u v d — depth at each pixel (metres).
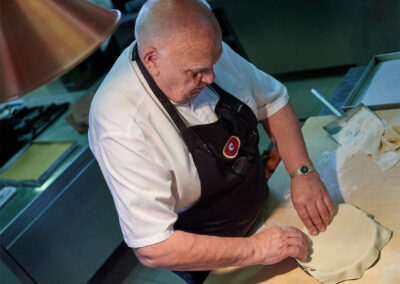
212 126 1.03
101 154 0.94
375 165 1.25
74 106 2.37
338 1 2.79
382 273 0.96
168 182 0.94
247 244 1.00
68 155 2.25
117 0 3.05
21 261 2.05
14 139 2.45
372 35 2.83
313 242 1.09
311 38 3.09
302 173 1.18
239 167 1.10
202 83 0.90
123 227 0.95
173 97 0.93
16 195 2.15
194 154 1.00
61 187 2.16
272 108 1.25
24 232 2.04
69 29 0.68
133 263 2.67
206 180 1.04
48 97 2.86
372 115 1.36
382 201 1.13
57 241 2.18
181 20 0.80
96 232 2.38
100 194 2.38
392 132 1.27
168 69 0.85
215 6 3.23
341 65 3.16
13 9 0.65
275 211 1.27
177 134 0.98
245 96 1.13
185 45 0.81
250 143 1.12
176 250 0.92
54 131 2.48
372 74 1.66
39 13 0.66
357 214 1.09
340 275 0.98
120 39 2.87
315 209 1.12
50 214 2.13
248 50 3.44
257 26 3.21
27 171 2.23
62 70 0.67
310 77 3.42
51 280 2.17
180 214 1.17
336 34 2.97
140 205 0.90
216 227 1.17
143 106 0.94
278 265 1.10
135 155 0.89
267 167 2.11
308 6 2.91
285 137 1.25
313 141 1.46
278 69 3.45
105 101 0.94
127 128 0.90
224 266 0.99
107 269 2.71
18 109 2.82
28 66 0.65
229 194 1.13
